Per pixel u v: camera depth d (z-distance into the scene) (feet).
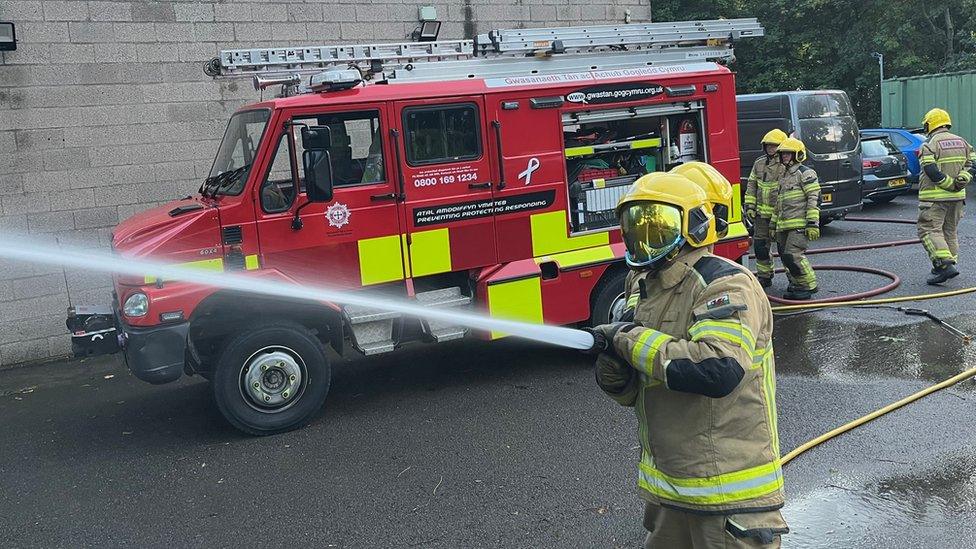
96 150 26.50
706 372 7.39
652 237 8.07
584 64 21.12
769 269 28.94
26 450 18.26
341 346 19.21
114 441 18.52
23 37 25.13
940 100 59.21
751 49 87.61
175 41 27.37
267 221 17.94
